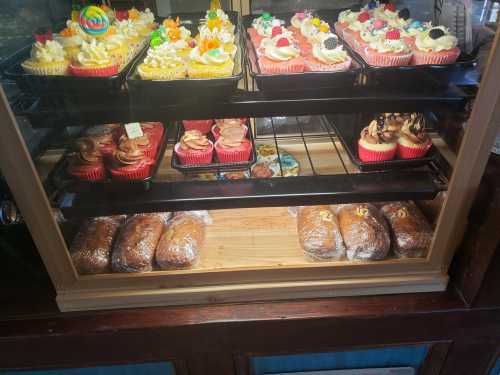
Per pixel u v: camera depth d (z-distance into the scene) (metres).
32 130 1.21
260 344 1.43
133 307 1.41
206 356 1.46
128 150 1.35
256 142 1.74
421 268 1.40
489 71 1.03
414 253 1.46
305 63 1.30
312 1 1.60
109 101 1.19
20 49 1.23
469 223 1.34
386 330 1.41
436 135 1.39
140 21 1.51
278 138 1.74
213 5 1.54
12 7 1.17
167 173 1.55
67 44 1.25
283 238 1.53
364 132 1.42
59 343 1.36
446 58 1.24
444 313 1.38
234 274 1.38
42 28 1.31
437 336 1.44
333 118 1.62
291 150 1.69
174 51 1.27
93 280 1.36
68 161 1.38
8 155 1.09
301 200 1.34
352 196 1.33
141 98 1.21
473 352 1.50
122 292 1.39
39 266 1.54
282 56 1.31
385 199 1.34
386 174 1.39
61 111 1.16
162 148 1.50
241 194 1.34
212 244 1.51
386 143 1.38
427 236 1.44
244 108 1.19
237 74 1.21
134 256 1.42
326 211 1.54
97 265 1.42
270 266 1.39
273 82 1.23
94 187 1.36
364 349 1.48
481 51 1.12
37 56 1.18
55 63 1.18
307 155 1.66
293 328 1.39
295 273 1.39
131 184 1.36
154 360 1.45
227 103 1.18
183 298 1.40
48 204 1.19
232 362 1.48
